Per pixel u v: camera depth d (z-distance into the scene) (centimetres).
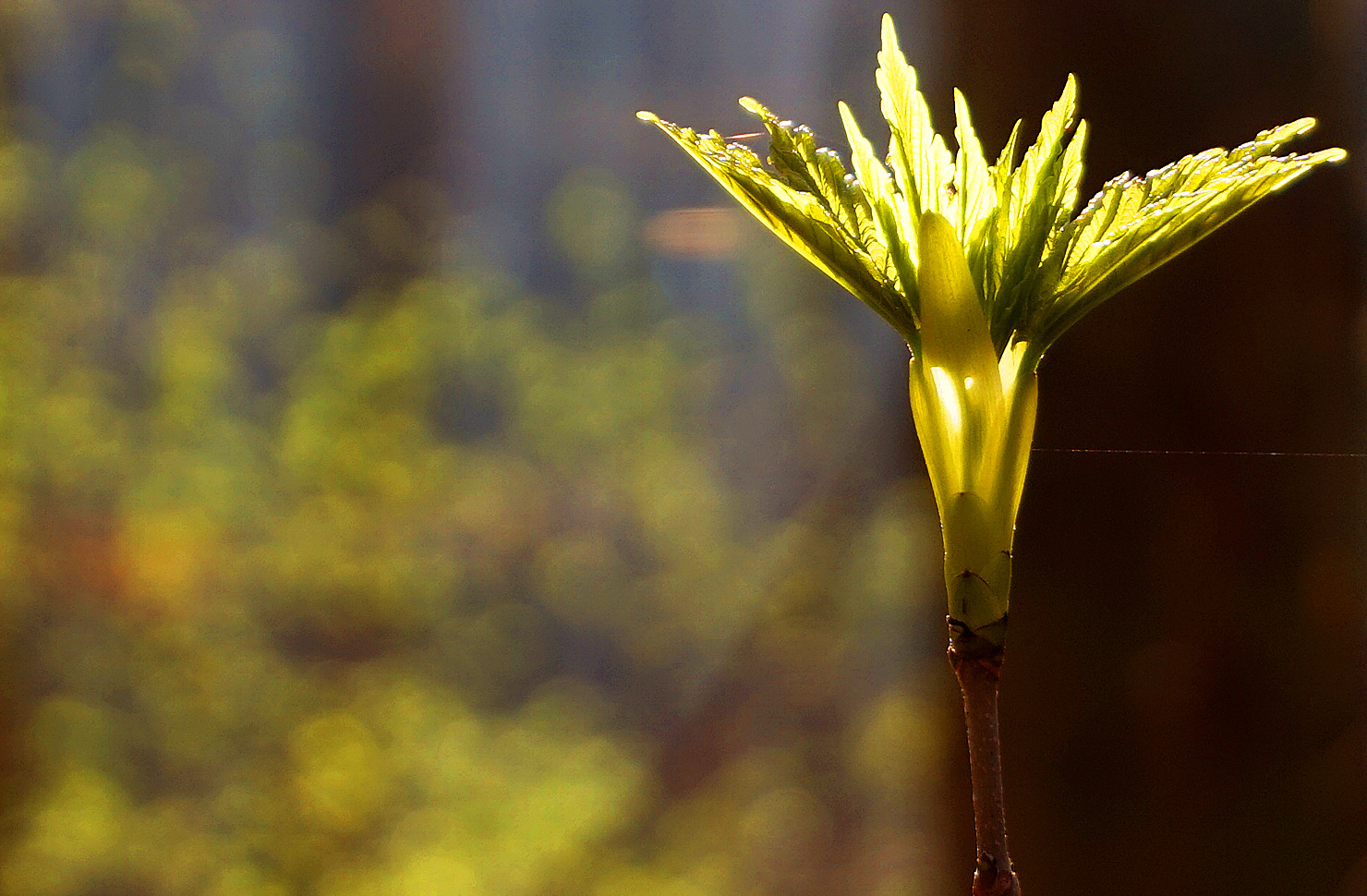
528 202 299
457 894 224
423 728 255
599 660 271
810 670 221
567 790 242
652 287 283
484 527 280
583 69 298
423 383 284
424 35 302
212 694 260
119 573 269
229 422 282
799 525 220
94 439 274
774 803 226
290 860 234
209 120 301
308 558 273
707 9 277
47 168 285
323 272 296
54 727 253
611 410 280
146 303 289
